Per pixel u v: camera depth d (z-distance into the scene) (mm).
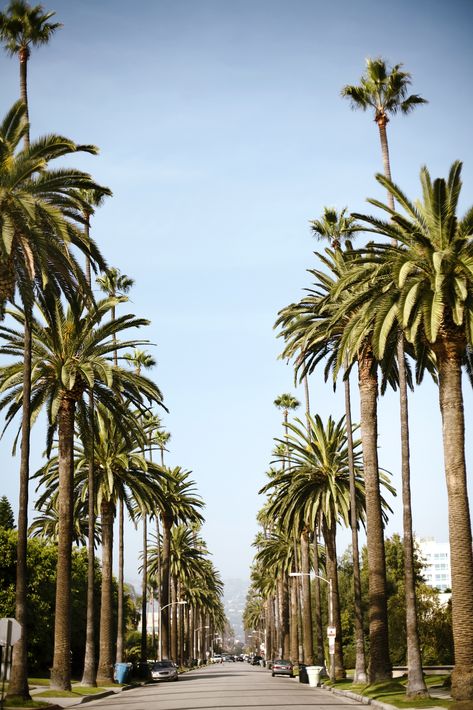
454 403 27000
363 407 39250
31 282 28641
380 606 37188
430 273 26984
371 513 38219
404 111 36250
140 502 53500
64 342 37812
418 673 29297
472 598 25500
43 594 55281
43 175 28281
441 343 27344
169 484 56969
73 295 30812
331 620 51938
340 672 50469
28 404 29359
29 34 32125
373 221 28234
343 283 29391
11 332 37438
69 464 38719
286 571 83750
